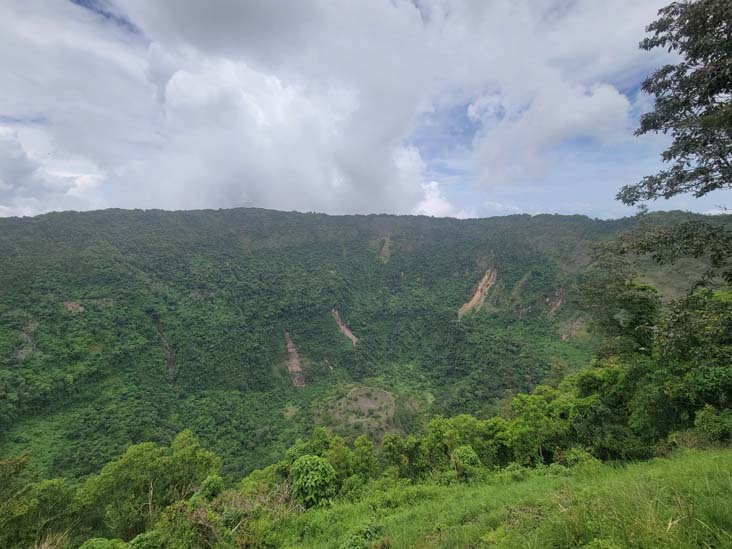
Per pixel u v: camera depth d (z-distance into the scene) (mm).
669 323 5695
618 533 3504
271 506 11406
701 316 5383
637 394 14922
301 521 10602
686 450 10484
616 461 12602
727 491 4148
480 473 13883
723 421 10938
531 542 4184
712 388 12258
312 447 17531
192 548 8977
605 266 16984
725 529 3195
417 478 16844
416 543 6281
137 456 17781
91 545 10211
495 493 9680
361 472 16953
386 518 9156
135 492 16469
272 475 16688
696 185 5574
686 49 5191
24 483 15875
